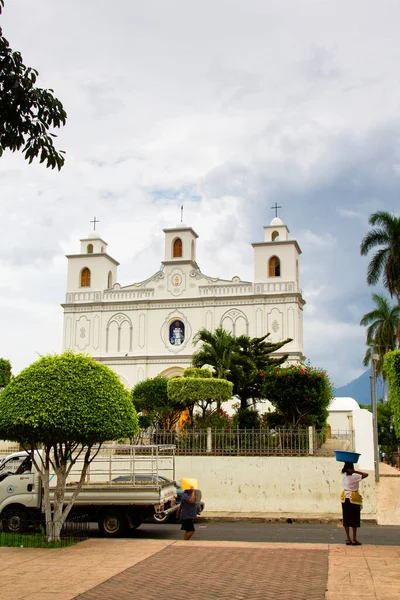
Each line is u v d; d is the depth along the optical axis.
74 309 54.53
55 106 9.52
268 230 52.78
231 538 17.17
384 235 44.69
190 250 53.91
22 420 15.25
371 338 59.09
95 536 17.53
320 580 11.23
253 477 22.94
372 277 45.12
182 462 23.48
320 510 22.28
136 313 53.19
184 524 16.25
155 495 17.25
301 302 52.00
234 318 50.97
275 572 11.97
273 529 19.14
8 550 14.55
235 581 11.27
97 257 55.31
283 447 23.25
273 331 50.03
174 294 52.72
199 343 50.84
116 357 52.53
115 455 24.42
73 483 18.20
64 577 11.69
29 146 9.59
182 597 10.20
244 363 33.00
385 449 55.41
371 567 12.32
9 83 9.05
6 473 18.75
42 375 15.80
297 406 26.50
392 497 24.77
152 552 14.19
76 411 15.44
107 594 10.44
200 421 28.45
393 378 17.00
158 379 34.75
